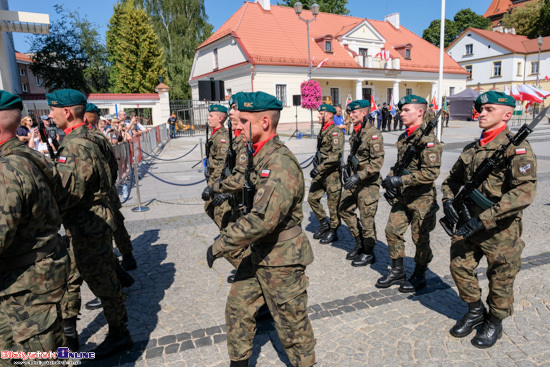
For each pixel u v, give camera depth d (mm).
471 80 45344
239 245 2100
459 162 3033
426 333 3055
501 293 2764
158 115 24062
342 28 32094
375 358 2762
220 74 29344
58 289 2018
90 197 2744
